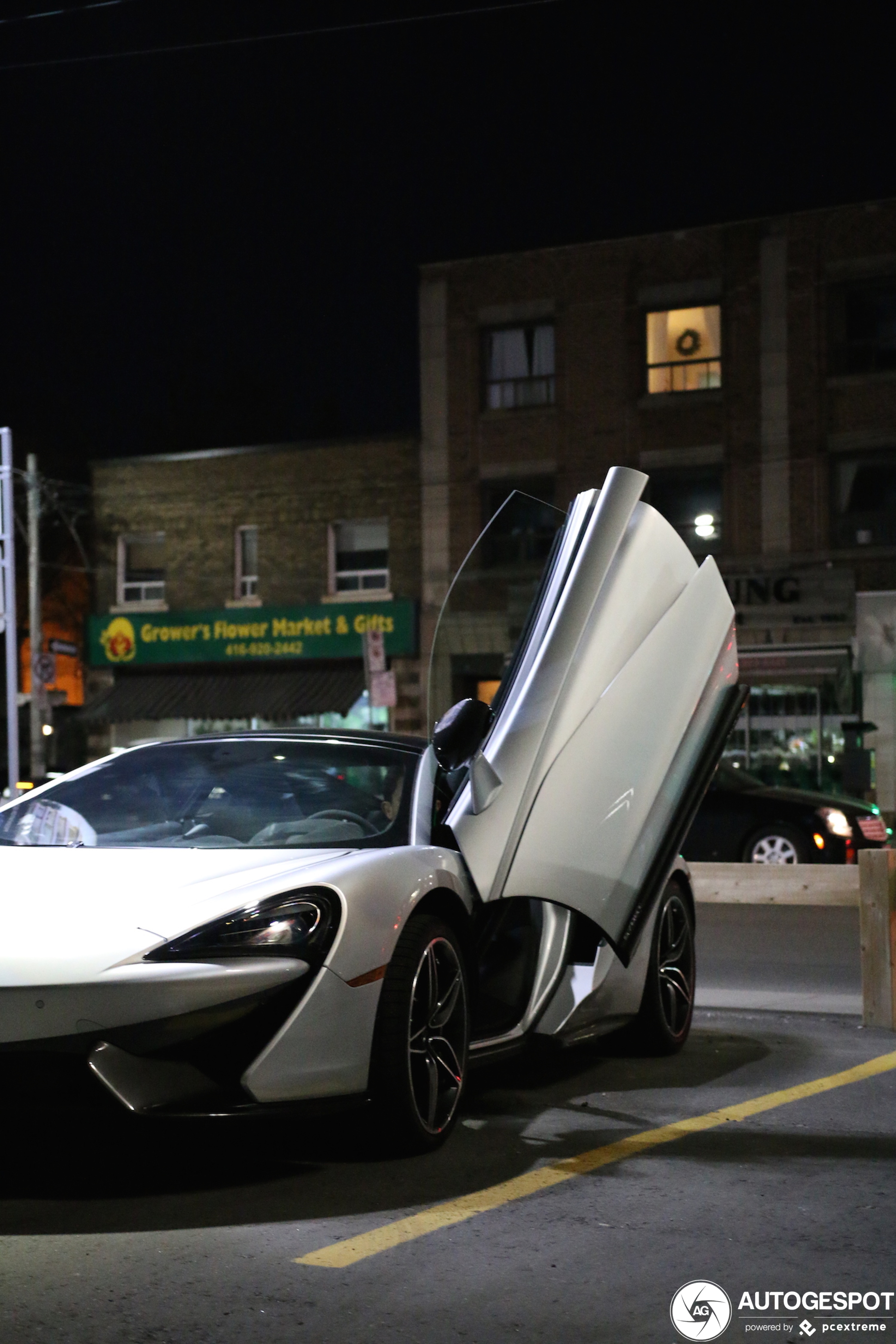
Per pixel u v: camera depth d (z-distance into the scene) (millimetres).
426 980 3932
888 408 22344
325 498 25281
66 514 30812
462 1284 2926
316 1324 2693
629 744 4699
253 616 25469
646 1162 3910
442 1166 3846
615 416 23625
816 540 22562
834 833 13281
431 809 4527
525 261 24188
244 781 4703
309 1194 3557
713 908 11875
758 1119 4469
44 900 3729
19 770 27766
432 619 24312
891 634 22078
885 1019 6250
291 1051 3527
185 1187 3617
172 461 26266
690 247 23359
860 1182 3715
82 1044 3344
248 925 3566
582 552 4723
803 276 22812
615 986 5023
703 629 4969
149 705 25578
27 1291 2863
